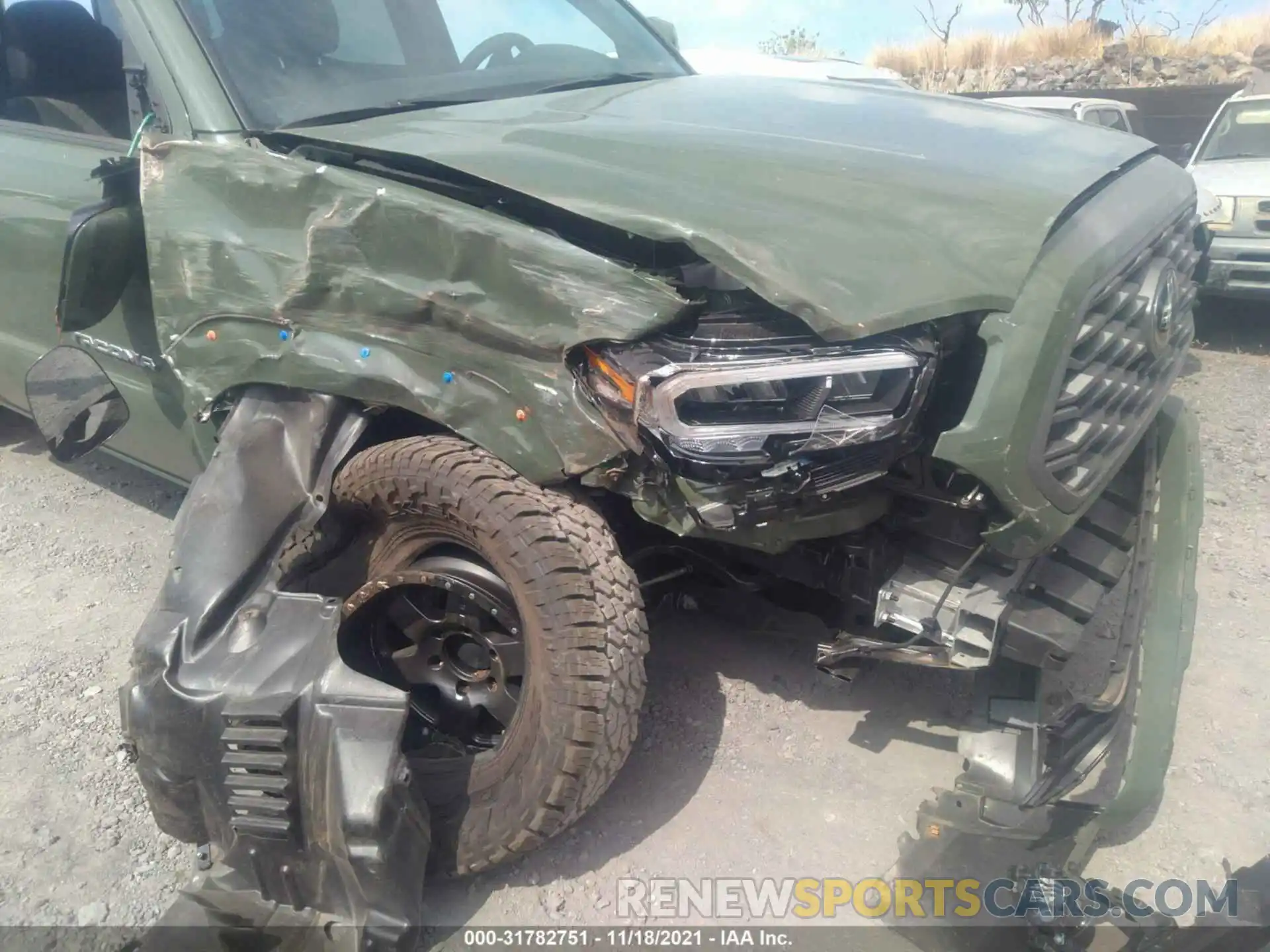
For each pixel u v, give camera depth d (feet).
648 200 7.16
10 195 11.18
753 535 7.13
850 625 8.39
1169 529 9.25
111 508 13.96
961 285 6.73
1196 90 38.93
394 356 7.56
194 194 8.44
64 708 9.88
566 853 8.25
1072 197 7.46
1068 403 7.11
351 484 7.90
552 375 6.98
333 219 7.70
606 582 7.27
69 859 8.18
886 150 8.23
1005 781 7.74
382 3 10.67
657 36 13.28
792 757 9.22
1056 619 7.77
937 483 7.28
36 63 12.42
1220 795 8.78
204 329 8.40
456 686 8.16
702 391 6.56
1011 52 64.28
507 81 10.96
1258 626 11.10
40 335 11.67
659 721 9.63
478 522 7.30
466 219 7.22
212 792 7.13
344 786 6.71
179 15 9.37
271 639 7.19
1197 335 22.63
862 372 6.57
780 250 6.70
